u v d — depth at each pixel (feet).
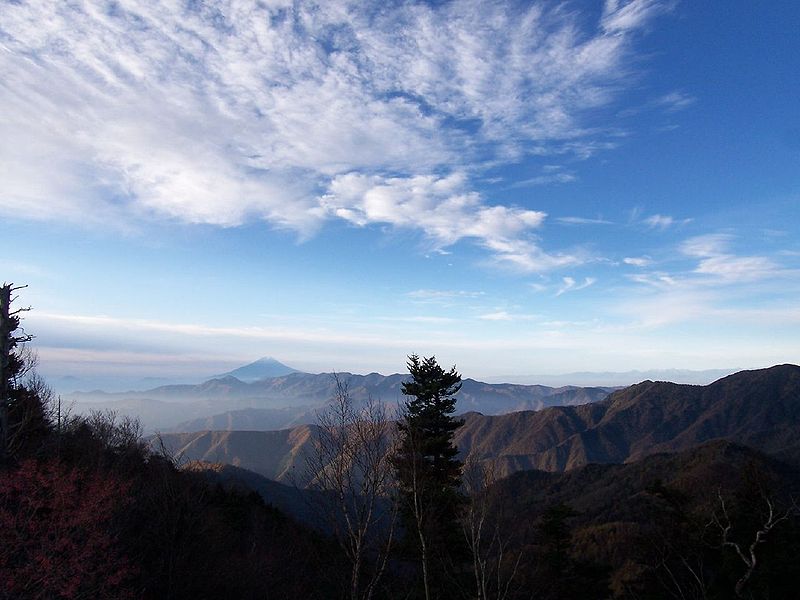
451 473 68.08
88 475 53.16
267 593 58.59
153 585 54.34
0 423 52.03
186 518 58.59
